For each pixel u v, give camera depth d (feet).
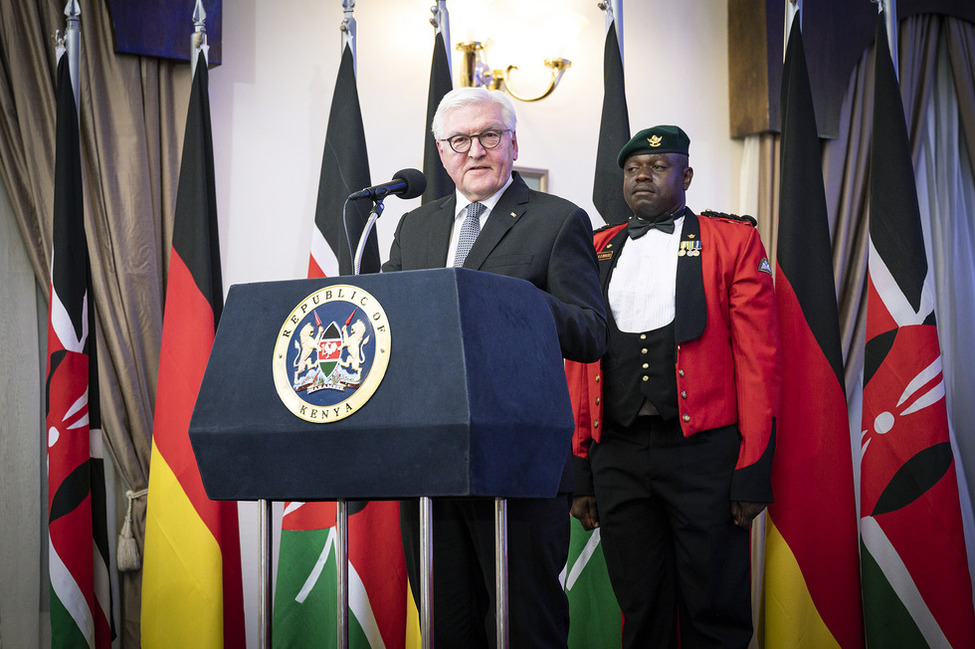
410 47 12.13
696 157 13.24
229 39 11.19
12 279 10.22
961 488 13.07
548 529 5.61
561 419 4.73
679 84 13.29
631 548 8.52
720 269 8.56
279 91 11.37
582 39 13.01
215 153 10.98
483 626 5.92
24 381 10.18
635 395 8.39
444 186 10.53
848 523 9.34
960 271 13.55
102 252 10.15
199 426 4.49
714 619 8.18
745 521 8.16
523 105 12.55
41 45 10.17
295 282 4.55
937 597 9.14
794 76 10.14
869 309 9.97
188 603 9.02
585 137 12.87
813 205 9.91
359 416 4.20
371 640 9.41
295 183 11.33
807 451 9.37
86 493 9.39
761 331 8.41
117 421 10.00
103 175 10.15
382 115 11.87
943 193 13.69
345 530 4.66
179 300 9.60
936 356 9.57
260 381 4.45
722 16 13.62
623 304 8.66
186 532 9.14
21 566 9.99
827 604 9.16
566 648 5.81
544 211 6.07
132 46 10.30
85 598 9.23
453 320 4.20
